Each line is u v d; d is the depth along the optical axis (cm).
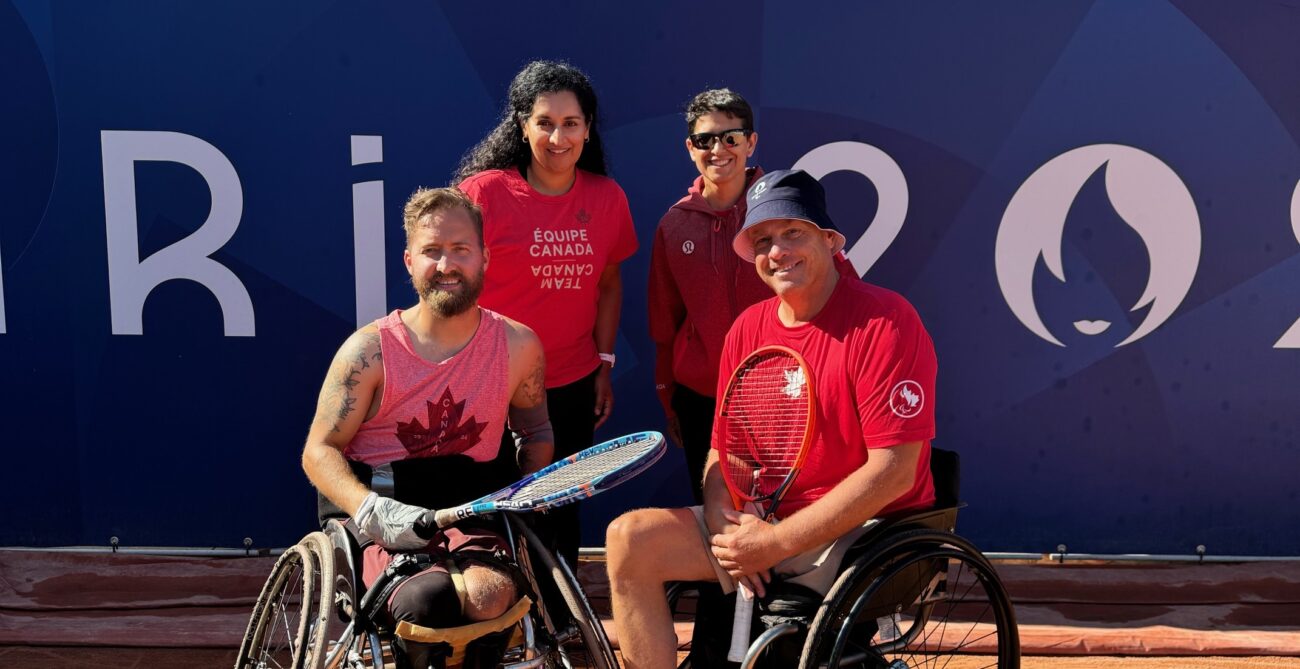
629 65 418
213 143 416
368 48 414
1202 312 428
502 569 260
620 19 415
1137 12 412
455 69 416
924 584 271
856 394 267
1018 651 288
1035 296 428
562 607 354
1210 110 417
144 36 410
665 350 380
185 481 434
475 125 420
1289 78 415
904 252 427
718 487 285
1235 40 413
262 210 421
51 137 413
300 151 419
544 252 345
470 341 288
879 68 417
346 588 274
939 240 426
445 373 285
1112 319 429
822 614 245
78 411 429
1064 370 432
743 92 419
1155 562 439
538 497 248
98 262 421
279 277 425
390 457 286
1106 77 416
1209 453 435
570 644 366
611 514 445
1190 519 438
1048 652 362
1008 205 423
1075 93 417
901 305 270
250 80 414
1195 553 440
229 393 430
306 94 416
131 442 432
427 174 422
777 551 262
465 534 273
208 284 424
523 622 258
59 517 434
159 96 413
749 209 277
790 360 278
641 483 443
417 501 277
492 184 345
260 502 436
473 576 254
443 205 278
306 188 421
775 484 283
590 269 354
